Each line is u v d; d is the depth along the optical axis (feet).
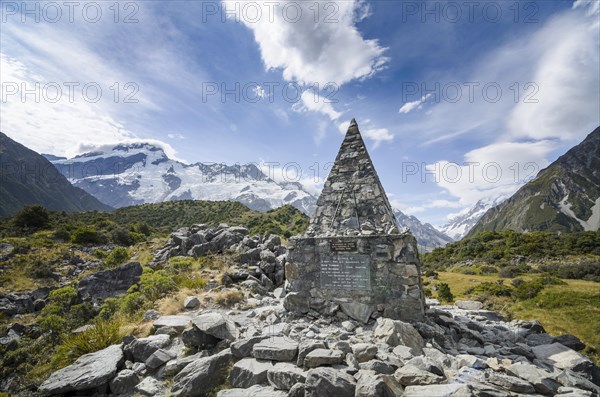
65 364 24.23
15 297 68.95
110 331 26.53
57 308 52.08
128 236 149.07
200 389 17.93
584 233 221.05
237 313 32.96
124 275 63.31
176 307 33.60
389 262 27.48
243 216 285.43
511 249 222.28
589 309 93.97
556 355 23.13
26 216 162.81
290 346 20.12
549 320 91.91
